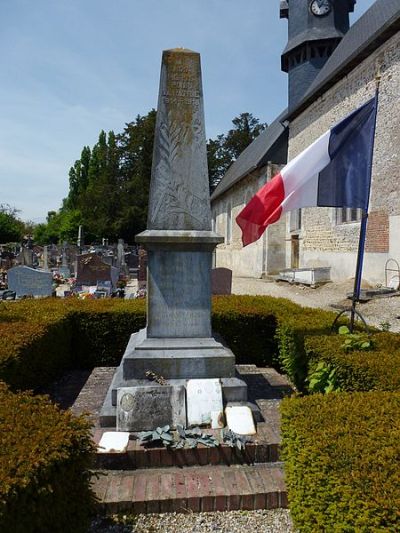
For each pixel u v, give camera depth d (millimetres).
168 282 4121
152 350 3979
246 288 15477
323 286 14227
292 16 21312
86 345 5750
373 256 12469
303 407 2445
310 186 4434
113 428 3613
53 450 2084
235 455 3262
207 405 3668
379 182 12266
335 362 3479
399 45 11516
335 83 15164
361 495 1683
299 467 2078
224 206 29375
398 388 2912
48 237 48031
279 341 5570
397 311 9359
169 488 2936
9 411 2436
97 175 51125
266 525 2703
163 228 4141
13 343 4043
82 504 2350
